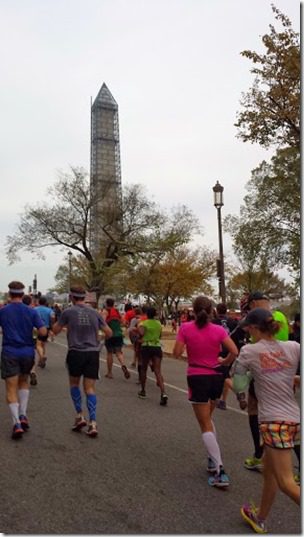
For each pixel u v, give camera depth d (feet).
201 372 17.98
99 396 33.35
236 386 13.61
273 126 57.88
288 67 54.08
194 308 18.45
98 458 19.88
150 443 22.18
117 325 41.55
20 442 21.90
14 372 22.70
